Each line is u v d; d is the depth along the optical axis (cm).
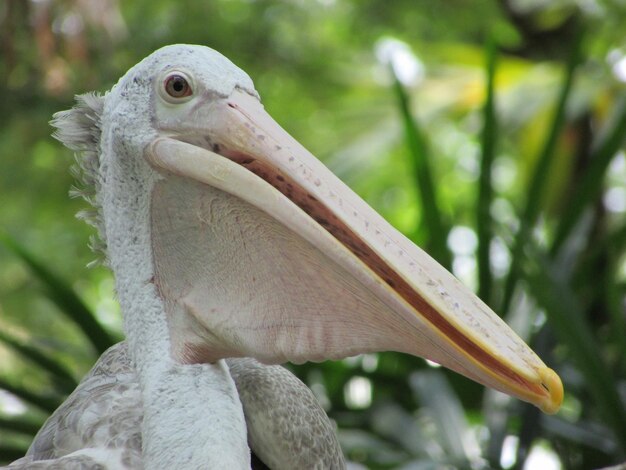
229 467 584
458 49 1820
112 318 2078
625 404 1024
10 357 1546
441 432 982
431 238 1107
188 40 1917
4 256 1939
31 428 1002
